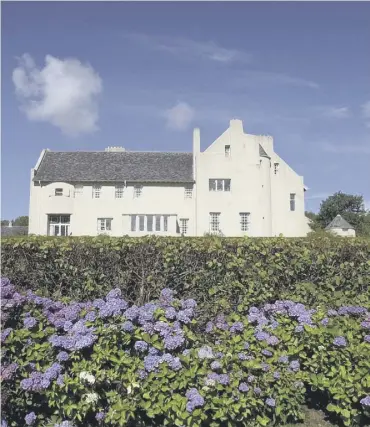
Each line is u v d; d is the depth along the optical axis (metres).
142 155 41.59
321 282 6.05
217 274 5.84
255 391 4.41
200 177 38.22
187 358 4.34
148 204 38.03
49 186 37.00
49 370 4.13
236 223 37.84
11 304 4.46
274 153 40.38
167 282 5.90
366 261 6.19
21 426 4.25
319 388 4.71
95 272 5.92
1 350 4.15
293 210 40.00
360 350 4.52
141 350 4.41
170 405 4.11
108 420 4.10
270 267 5.88
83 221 37.47
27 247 5.88
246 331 4.85
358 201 60.62
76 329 4.45
